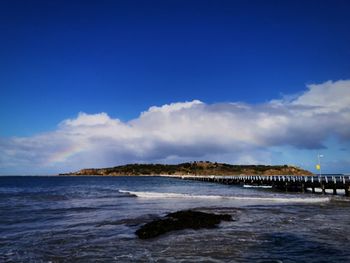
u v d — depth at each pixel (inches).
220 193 1876.2
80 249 541.6
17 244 580.4
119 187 3002.0
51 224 786.8
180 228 695.7
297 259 473.7
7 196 1728.6
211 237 617.0
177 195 1627.7
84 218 879.1
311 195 1611.7
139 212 998.4
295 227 710.5
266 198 1373.0
